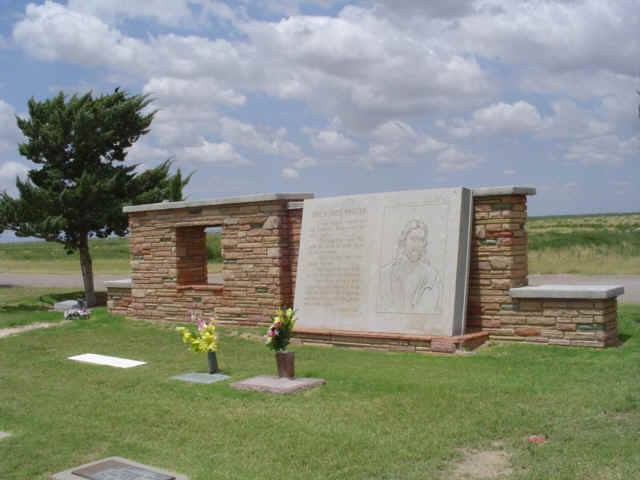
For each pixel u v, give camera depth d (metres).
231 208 15.84
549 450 6.00
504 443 6.34
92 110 23.95
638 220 97.06
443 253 12.14
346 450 6.29
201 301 16.62
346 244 13.55
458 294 11.95
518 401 7.80
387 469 5.72
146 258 17.84
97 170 24.20
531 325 11.70
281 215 15.03
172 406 8.28
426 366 10.40
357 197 13.63
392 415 7.42
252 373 10.32
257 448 6.47
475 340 11.87
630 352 10.38
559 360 10.22
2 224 23.17
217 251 46.91
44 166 24.50
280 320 9.59
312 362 11.30
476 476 5.49
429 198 12.57
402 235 12.73
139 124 25.08
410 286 12.45
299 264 14.19
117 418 7.78
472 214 12.44
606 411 7.21
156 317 17.64
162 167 25.59
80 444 6.81
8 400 8.92
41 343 14.45
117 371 10.91
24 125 24.08
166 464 6.11
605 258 33.81
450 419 7.16
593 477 5.28
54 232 23.22
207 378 10.04
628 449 5.89
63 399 8.89
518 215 12.27
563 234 50.28
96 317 19.31
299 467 5.89
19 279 40.50
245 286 15.65
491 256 12.21
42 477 5.87
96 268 49.22
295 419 7.43
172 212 17.11
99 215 23.80
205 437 6.92
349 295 13.29
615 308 11.55
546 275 29.45
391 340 12.27
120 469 5.86
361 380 9.35
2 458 6.39
